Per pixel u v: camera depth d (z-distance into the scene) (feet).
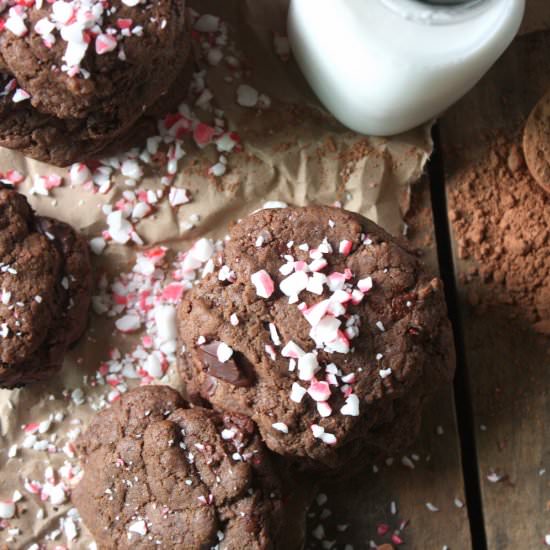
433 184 1.49
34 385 1.42
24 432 1.42
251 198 1.46
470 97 1.49
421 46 1.33
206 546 1.31
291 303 1.29
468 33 1.32
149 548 1.32
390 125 1.43
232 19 1.49
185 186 1.45
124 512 1.33
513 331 1.45
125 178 1.45
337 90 1.41
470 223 1.46
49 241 1.37
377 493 1.43
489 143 1.48
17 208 1.36
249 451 1.32
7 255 1.34
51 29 1.26
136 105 1.34
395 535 1.42
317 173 1.46
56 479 1.42
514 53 1.49
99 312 1.44
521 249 1.45
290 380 1.29
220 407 1.33
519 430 1.44
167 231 1.45
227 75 1.47
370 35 1.32
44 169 1.44
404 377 1.29
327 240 1.31
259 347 1.29
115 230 1.44
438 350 1.33
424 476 1.43
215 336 1.30
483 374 1.45
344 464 1.36
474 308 1.46
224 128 1.46
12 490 1.41
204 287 1.31
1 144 1.36
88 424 1.40
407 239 1.46
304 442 1.29
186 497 1.31
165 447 1.31
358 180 1.46
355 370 1.29
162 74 1.34
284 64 1.49
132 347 1.44
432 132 1.49
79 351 1.43
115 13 1.28
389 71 1.34
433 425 1.44
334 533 1.42
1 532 1.41
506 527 1.43
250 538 1.30
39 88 1.29
